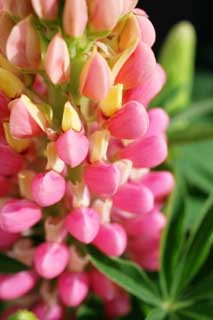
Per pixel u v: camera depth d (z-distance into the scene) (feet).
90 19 0.88
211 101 1.40
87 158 0.95
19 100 0.89
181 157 1.34
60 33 0.87
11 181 1.01
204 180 1.31
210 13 2.36
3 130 0.95
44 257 0.98
